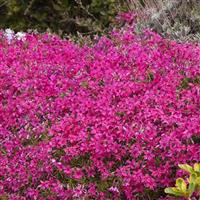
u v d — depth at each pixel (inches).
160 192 208.1
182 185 187.5
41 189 214.1
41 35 321.1
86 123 228.8
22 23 383.9
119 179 208.5
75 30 383.6
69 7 380.5
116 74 259.3
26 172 217.6
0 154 225.0
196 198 197.9
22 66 278.7
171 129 219.3
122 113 233.9
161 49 278.7
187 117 224.7
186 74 251.9
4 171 218.8
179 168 205.5
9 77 267.4
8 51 297.7
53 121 239.0
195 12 333.7
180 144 208.1
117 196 206.1
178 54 270.5
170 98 233.6
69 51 286.8
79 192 205.5
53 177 216.1
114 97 244.2
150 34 297.9
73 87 255.6
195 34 322.0
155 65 258.5
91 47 307.4
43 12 383.2
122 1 380.2
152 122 226.8
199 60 263.0
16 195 212.7
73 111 239.6
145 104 232.1
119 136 219.3
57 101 243.9
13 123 240.1
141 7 355.3
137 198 206.2
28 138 231.1
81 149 216.4
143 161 211.5
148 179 202.2
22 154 221.5
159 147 211.8
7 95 258.5
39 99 248.2
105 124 223.3
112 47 285.9
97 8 377.7
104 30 359.6
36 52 289.6
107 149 212.8
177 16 341.1
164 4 347.9
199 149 206.8
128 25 328.2
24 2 380.8
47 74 268.2
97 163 212.4
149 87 247.1
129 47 279.1
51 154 222.8
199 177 184.7
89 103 237.6
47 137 231.5
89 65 274.1
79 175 211.0
